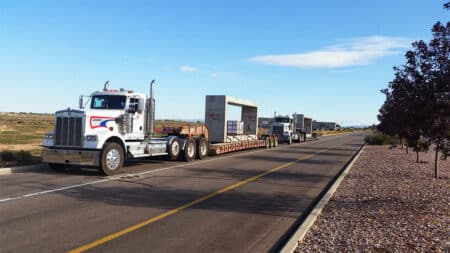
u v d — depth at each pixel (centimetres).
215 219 840
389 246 636
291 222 834
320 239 685
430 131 1039
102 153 1407
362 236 695
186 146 2000
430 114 985
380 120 2259
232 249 655
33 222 773
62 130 1452
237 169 1717
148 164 1825
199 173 1545
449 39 972
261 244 685
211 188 1209
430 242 653
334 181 1428
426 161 2131
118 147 1470
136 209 904
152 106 1689
